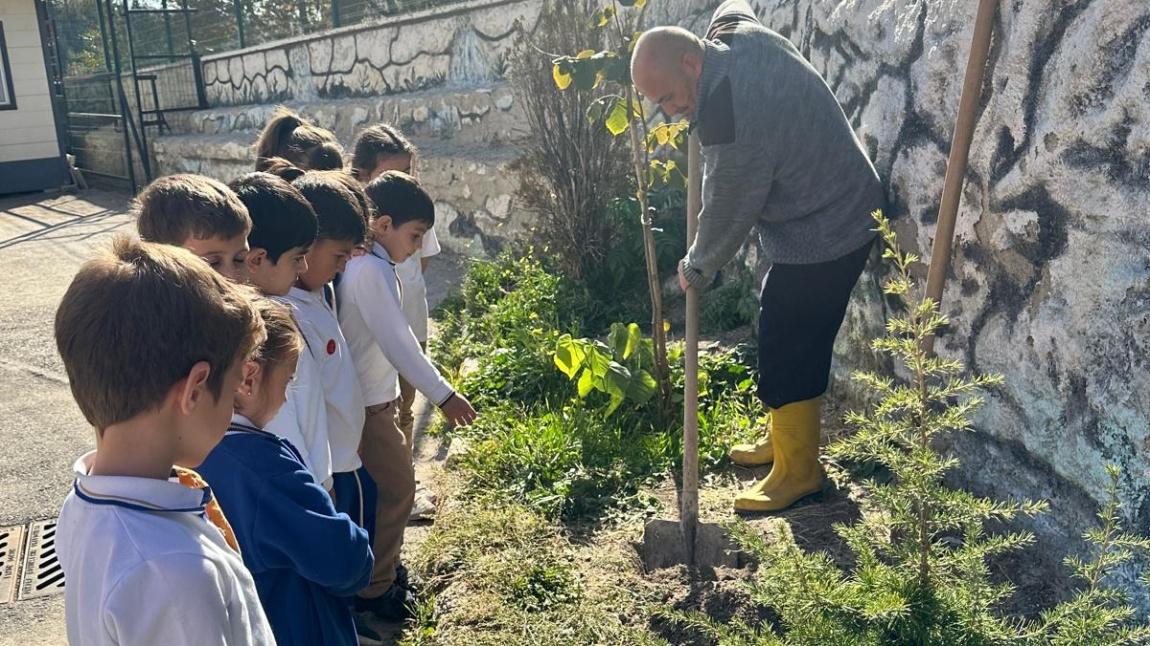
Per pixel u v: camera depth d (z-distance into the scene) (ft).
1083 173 8.31
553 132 20.03
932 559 7.16
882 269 12.03
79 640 4.09
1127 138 7.82
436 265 26.86
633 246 19.67
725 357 15.23
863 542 7.47
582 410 13.93
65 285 28.89
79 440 16.42
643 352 14.29
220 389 4.39
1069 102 8.46
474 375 16.33
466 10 30.07
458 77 31.35
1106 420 8.11
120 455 4.24
